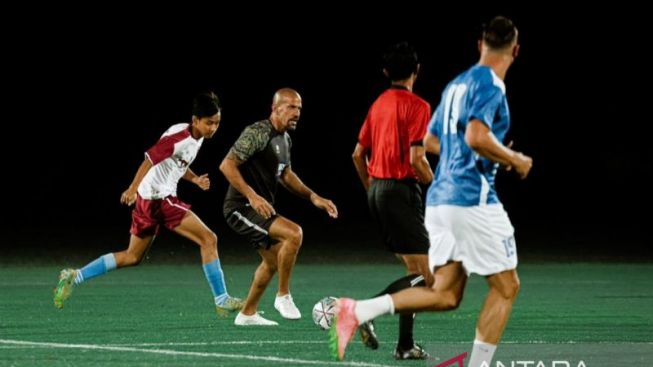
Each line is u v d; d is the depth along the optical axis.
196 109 16.20
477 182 10.05
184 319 16.39
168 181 16.30
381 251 33.25
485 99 9.85
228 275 25.89
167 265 28.59
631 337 14.75
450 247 10.20
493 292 10.24
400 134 12.15
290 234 15.39
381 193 12.27
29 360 11.91
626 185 44.91
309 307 18.69
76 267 27.56
